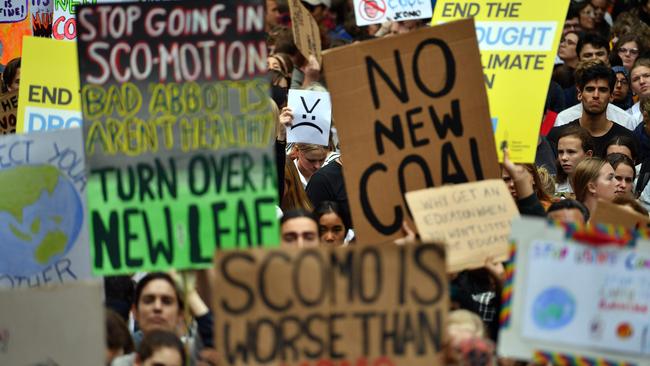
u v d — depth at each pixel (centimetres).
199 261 1714
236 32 1723
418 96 1873
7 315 1427
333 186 2448
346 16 4206
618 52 3559
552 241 1448
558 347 1442
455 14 2270
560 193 2627
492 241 1816
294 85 3281
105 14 1738
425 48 1875
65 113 2316
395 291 1415
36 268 1792
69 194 1786
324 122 2714
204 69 1728
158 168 1728
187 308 1716
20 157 1795
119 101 1738
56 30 2980
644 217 1878
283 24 4194
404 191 1870
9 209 1795
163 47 1734
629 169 2483
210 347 1752
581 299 1443
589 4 4059
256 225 1711
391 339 1412
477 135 1878
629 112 3262
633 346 1438
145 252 1723
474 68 1878
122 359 1670
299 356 1412
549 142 2983
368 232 1864
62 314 1423
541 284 1446
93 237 1731
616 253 1440
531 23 2225
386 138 1867
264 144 1716
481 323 1648
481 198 1825
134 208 1727
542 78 2202
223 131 1723
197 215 1717
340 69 1861
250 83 1720
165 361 1583
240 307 1415
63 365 1420
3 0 3186
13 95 2675
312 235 1939
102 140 1739
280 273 1416
